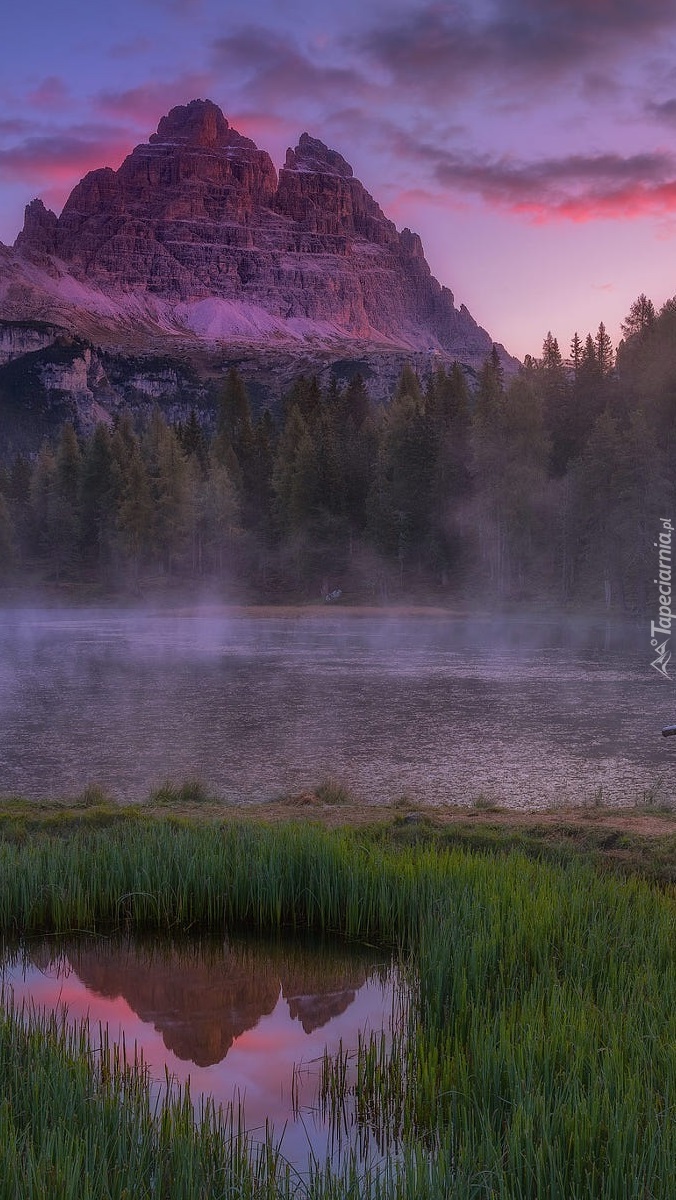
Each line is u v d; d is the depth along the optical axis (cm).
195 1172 547
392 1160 635
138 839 1307
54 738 2875
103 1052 698
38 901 1146
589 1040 665
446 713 3391
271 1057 811
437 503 11069
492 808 1745
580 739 2811
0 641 7156
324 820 1627
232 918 1150
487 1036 694
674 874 1262
